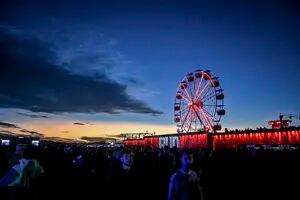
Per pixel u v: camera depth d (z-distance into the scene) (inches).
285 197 515.2
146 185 536.4
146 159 605.3
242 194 544.7
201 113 1868.8
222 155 701.9
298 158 708.7
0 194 274.8
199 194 228.1
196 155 651.5
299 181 626.2
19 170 281.1
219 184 625.9
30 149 296.4
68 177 609.9
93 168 561.9
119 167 385.7
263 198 515.5
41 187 302.5
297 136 1339.8
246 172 690.8
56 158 668.7
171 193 223.8
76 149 927.0
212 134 1775.3
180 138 2146.9
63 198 486.9
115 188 381.1
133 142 3144.7
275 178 669.9
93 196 494.0
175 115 2062.0
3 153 612.4
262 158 717.9
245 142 1544.0
